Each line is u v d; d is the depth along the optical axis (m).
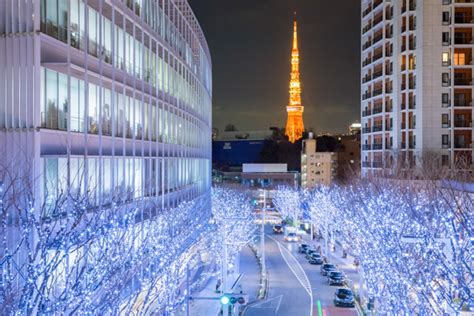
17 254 19.88
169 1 44.75
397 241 28.73
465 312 22.83
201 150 62.91
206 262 55.75
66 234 18.34
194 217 48.06
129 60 33.78
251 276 53.34
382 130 73.50
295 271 56.16
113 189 27.72
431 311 21.64
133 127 34.09
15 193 18.86
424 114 66.12
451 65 65.56
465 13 66.19
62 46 24.08
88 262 22.69
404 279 23.98
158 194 40.47
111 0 29.70
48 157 22.38
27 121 21.81
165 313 27.25
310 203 85.19
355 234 46.94
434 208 34.31
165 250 30.58
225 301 25.81
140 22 35.50
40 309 15.65
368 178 61.59
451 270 22.34
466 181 45.78
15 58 21.98
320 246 68.75
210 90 78.31
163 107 42.19
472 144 65.25
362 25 82.56
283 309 40.03
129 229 28.78
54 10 23.67
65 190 22.95
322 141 143.50
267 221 101.00
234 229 53.31
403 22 70.31
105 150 29.31
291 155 151.50
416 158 61.59
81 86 26.42
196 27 60.56
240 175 135.62
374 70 78.31
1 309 14.13
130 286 26.77
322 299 43.31
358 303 41.50
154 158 39.25
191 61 55.47
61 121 24.28
